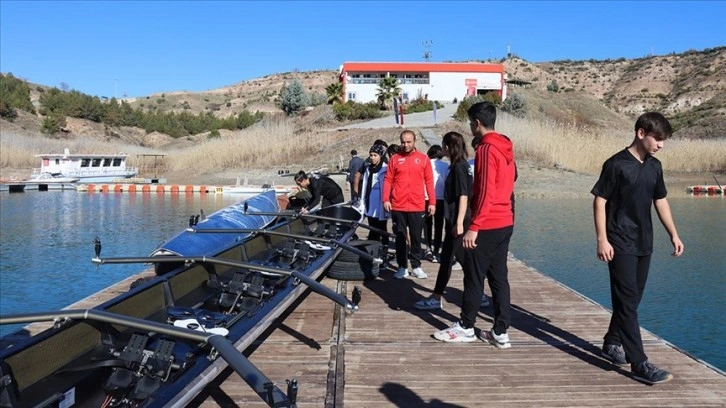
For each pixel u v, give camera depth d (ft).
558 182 91.71
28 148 143.95
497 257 16.39
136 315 15.24
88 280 39.27
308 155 120.06
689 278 36.88
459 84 202.80
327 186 35.01
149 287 16.01
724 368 22.12
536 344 17.03
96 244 17.58
